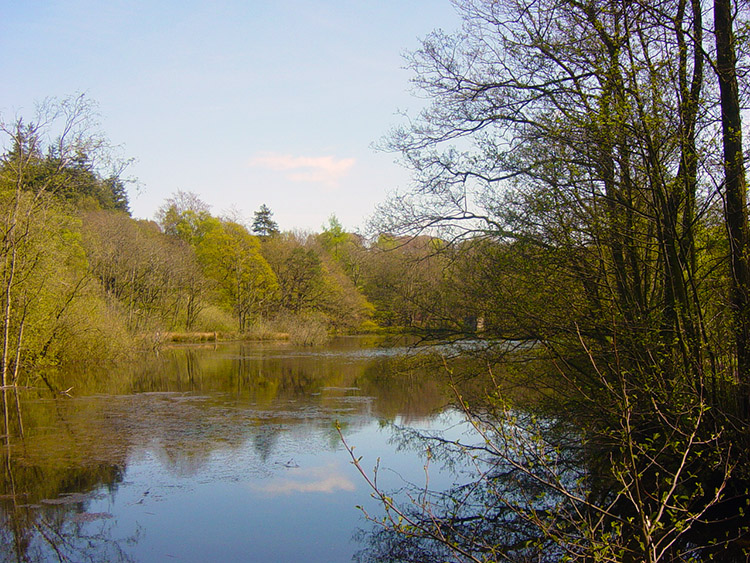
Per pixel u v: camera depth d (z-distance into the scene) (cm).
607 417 765
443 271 1052
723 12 719
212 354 3250
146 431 1279
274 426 1329
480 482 919
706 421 667
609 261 858
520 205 935
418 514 795
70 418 1423
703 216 773
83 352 2500
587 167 841
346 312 5209
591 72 823
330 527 765
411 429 1284
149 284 3962
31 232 1980
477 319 1047
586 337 833
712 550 634
